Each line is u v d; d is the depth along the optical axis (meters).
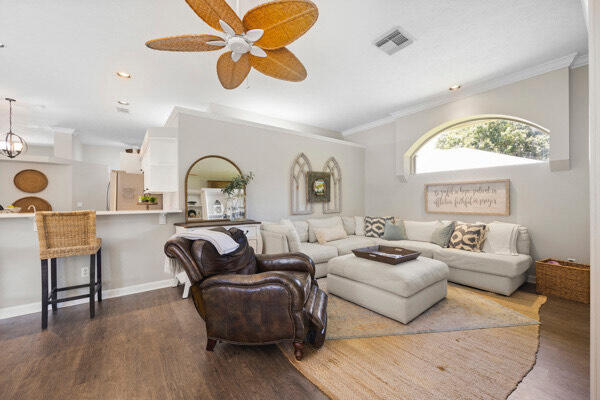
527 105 3.31
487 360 1.77
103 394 1.50
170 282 3.37
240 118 4.55
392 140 5.15
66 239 2.35
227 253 2.05
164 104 4.27
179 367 1.73
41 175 5.47
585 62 2.97
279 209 4.48
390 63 3.08
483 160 4.04
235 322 1.82
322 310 1.94
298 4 1.36
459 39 2.64
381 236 4.62
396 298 2.31
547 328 2.18
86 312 2.57
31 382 1.59
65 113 4.68
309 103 4.29
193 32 2.47
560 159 3.08
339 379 1.61
